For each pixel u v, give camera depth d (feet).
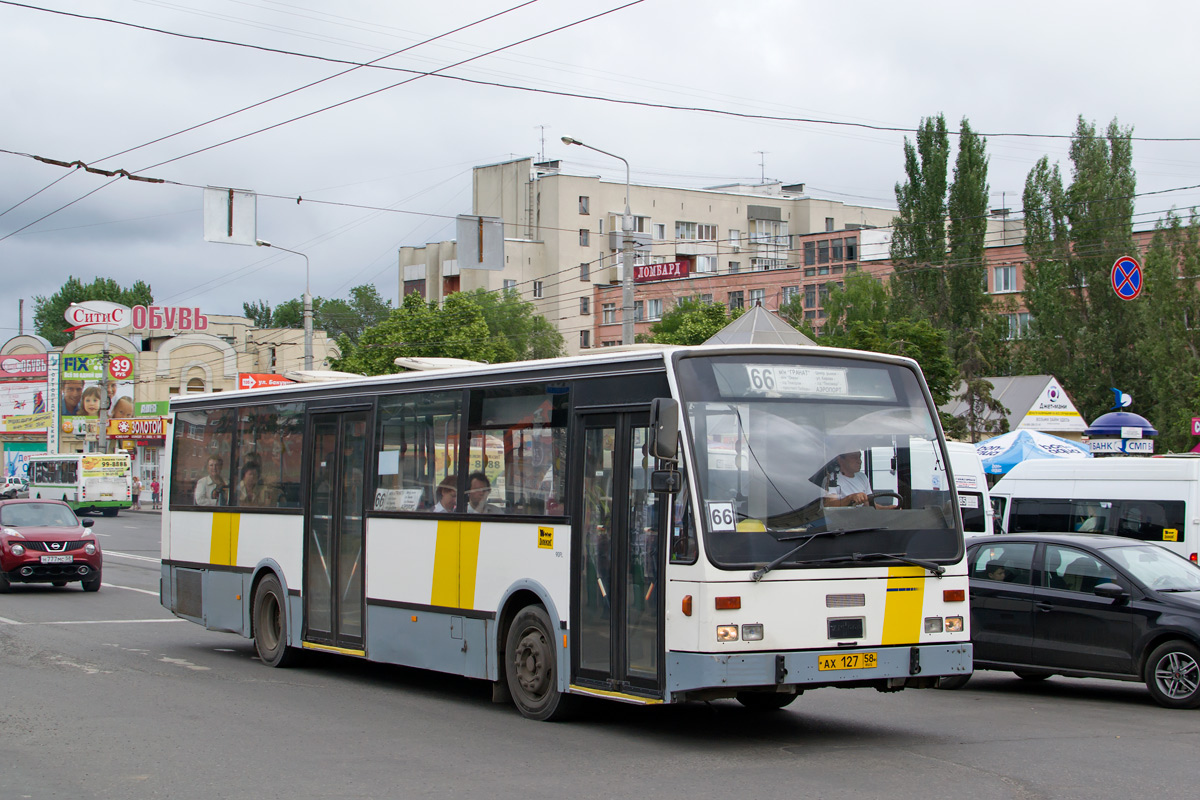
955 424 121.29
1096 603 40.34
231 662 46.78
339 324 369.09
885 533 29.68
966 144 178.50
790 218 343.46
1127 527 63.41
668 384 29.25
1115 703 39.88
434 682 41.91
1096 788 24.86
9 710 34.55
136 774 26.20
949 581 30.27
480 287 271.49
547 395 33.73
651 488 28.60
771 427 29.45
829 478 29.60
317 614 43.29
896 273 182.50
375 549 40.19
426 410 38.75
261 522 46.80
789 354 30.40
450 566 36.68
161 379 240.53
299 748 29.25
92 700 36.58
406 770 26.66
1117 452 95.40
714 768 26.94
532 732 31.68
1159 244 147.84
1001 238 259.39
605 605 30.83
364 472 41.27
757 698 35.65
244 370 243.81
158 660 46.52
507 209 318.04
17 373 252.01
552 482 33.19
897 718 35.29
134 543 124.77
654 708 35.96
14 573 71.31
